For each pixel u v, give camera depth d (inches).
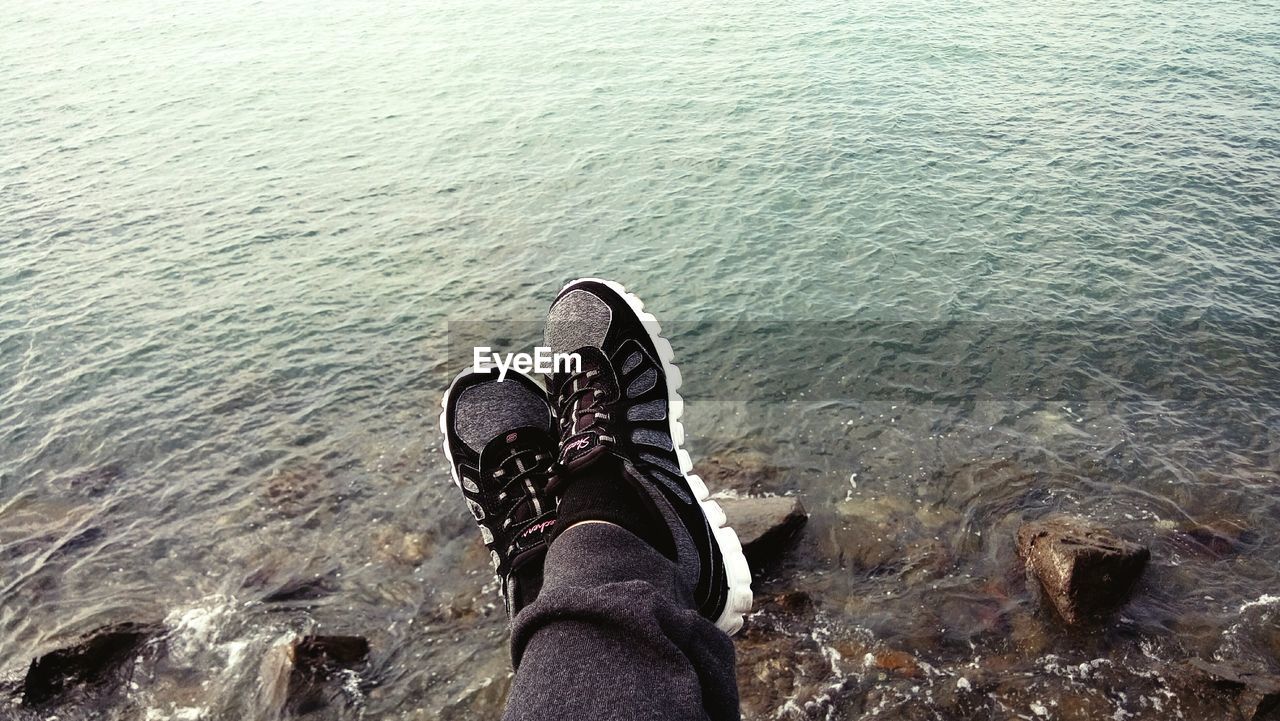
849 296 252.7
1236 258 267.9
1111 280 256.5
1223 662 130.1
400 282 271.1
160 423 202.7
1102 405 199.5
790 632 139.6
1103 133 384.2
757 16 658.2
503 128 429.4
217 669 138.3
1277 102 418.3
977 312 241.1
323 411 205.2
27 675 135.0
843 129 401.1
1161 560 151.4
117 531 169.6
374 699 132.1
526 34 645.3
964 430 191.9
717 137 398.9
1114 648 133.6
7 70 604.7
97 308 260.7
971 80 474.3
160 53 644.1
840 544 159.6
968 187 331.3
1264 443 183.8
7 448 196.2
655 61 546.6
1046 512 165.0
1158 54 511.2
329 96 508.1
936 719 122.8
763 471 180.2
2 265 293.9
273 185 365.7
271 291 267.9
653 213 319.6
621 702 49.8
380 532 167.0
